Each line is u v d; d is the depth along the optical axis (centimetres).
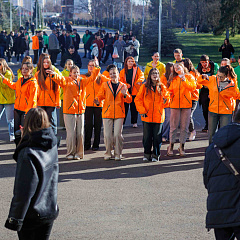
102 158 1086
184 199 782
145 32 4809
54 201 473
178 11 10762
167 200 777
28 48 3412
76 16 18112
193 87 1069
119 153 1062
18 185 443
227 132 464
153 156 1055
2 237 627
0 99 1212
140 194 808
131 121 1459
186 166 1010
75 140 1068
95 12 15012
